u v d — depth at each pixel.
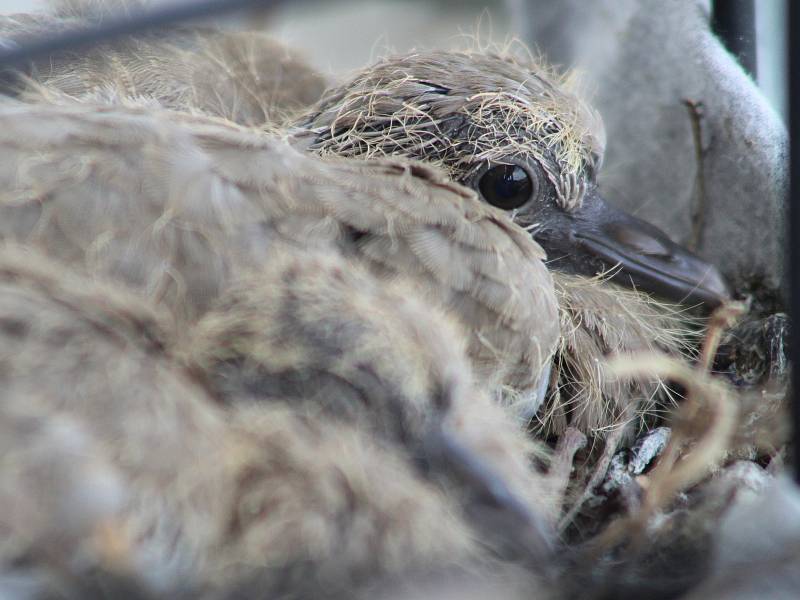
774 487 0.74
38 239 0.74
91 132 0.74
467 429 0.74
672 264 0.78
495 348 0.75
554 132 0.78
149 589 0.72
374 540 0.73
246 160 0.74
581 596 0.73
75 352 0.73
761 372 0.77
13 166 0.74
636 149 0.80
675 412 0.76
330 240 0.74
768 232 0.78
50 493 0.72
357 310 0.73
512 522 0.73
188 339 0.73
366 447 0.73
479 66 0.78
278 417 0.73
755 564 0.73
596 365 0.77
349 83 0.79
